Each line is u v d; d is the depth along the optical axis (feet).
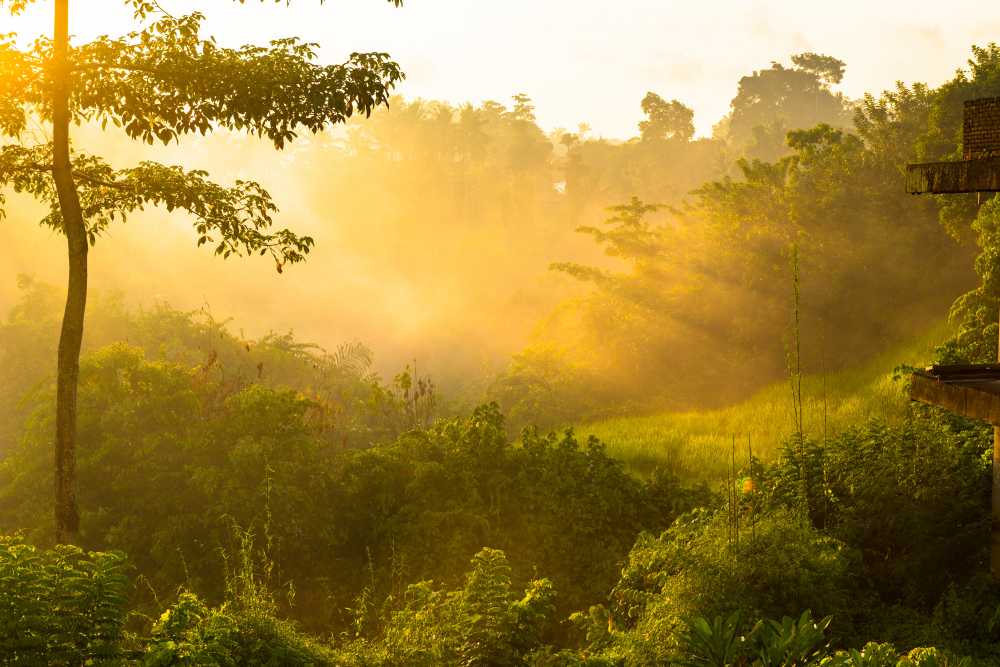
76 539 38.34
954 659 25.99
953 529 34.65
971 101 29.81
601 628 32.27
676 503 47.83
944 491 35.55
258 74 36.24
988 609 29.32
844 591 31.09
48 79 36.42
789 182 111.75
